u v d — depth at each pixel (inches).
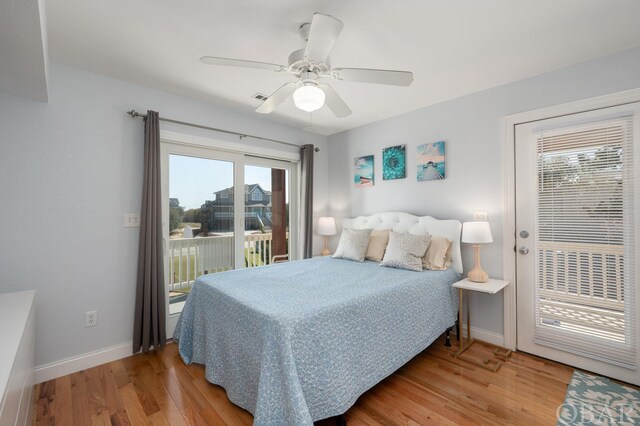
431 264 109.6
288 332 57.9
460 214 117.6
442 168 122.3
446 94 115.0
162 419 68.4
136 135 103.7
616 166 85.2
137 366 92.9
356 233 133.6
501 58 88.0
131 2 63.6
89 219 94.1
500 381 84.0
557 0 63.6
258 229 147.1
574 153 92.3
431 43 79.7
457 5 64.8
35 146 85.4
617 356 84.7
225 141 128.1
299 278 95.3
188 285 120.5
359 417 68.8
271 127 146.6
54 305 87.8
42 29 53.5
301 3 64.0
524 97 101.4
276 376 58.2
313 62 65.4
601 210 87.7
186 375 87.4
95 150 95.4
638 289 81.8
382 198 146.2
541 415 69.3
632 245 82.8
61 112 89.6
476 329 113.0
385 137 144.3
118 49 82.4
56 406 73.2
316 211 168.9
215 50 83.2
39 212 85.8
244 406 68.2
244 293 77.8
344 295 75.1
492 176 109.0
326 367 62.4
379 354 74.9
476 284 100.1
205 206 125.6
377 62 89.4
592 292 89.2
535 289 99.8
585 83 89.8
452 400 75.2
